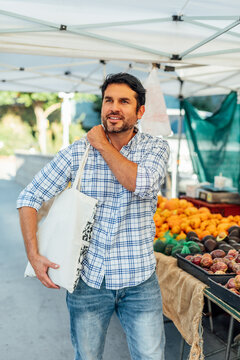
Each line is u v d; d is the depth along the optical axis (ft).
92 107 68.80
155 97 11.80
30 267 5.20
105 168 4.96
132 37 9.52
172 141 22.80
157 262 8.96
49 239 4.90
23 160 43.09
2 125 73.82
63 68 17.12
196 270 7.46
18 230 21.39
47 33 9.10
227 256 7.95
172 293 7.91
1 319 10.38
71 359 8.51
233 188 16.40
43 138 63.93
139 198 5.03
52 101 63.10
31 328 9.94
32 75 18.70
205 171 17.38
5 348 8.87
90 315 5.11
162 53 10.11
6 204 29.89
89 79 19.03
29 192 5.03
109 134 5.16
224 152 16.63
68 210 4.81
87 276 5.03
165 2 8.05
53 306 11.41
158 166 4.87
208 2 7.94
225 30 8.58
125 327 5.33
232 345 7.73
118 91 4.77
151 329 5.08
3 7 8.27
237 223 12.34
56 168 4.99
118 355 8.72
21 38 9.08
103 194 4.94
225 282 6.73
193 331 6.80
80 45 9.46
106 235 4.94
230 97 16.30
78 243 4.80
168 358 8.52
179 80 16.25
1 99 61.21
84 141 5.07
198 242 9.90
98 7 8.35
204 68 14.96
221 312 8.78
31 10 8.41
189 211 13.19
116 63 14.96
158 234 11.46
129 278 4.95
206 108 17.33
